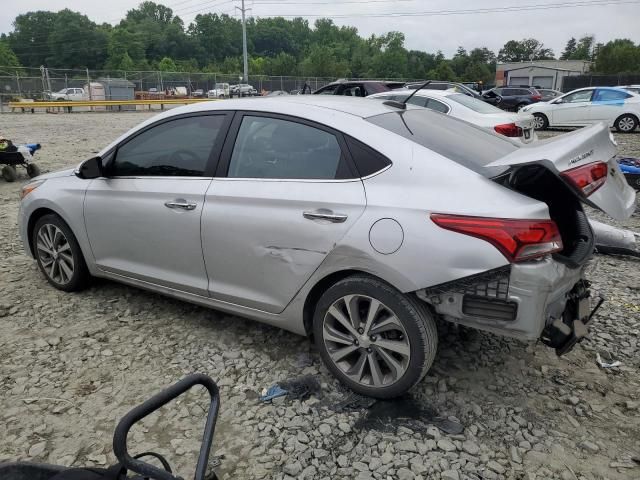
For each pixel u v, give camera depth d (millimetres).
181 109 3850
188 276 3756
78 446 2809
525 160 2721
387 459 2684
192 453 2750
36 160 12008
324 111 3297
